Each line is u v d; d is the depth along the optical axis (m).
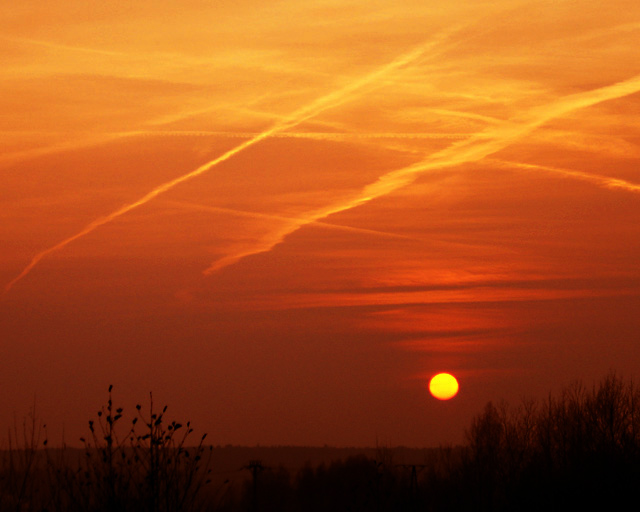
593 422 82.69
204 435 28.39
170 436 27.97
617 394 84.31
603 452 76.25
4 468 26.28
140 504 26.31
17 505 24.92
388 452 85.75
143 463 27.31
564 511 75.06
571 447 79.94
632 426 82.81
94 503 25.81
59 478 26.27
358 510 59.66
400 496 61.78
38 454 26.95
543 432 87.88
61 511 25.14
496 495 86.88
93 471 26.61
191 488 27.39
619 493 72.81
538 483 78.38
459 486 86.62
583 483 74.62
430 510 85.81
